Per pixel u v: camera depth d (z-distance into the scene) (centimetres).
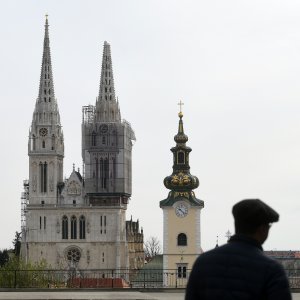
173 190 17450
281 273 1363
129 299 4047
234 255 1385
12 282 7775
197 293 1393
